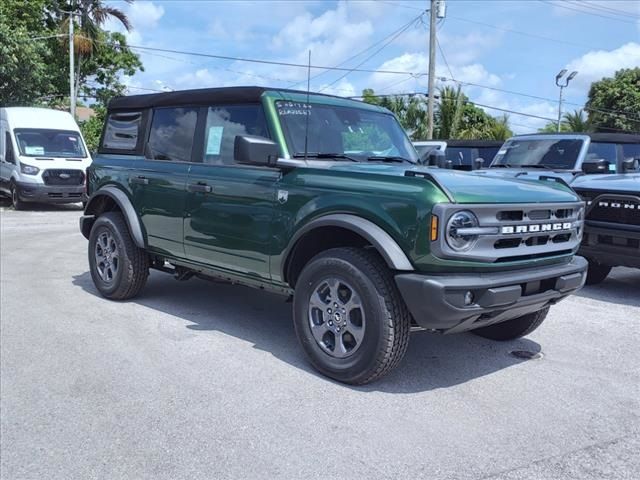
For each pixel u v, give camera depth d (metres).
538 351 5.28
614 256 6.86
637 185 6.76
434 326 4.04
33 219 15.78
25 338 5.42
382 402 4.13
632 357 5.15
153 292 7.14
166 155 6.02
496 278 4.07
